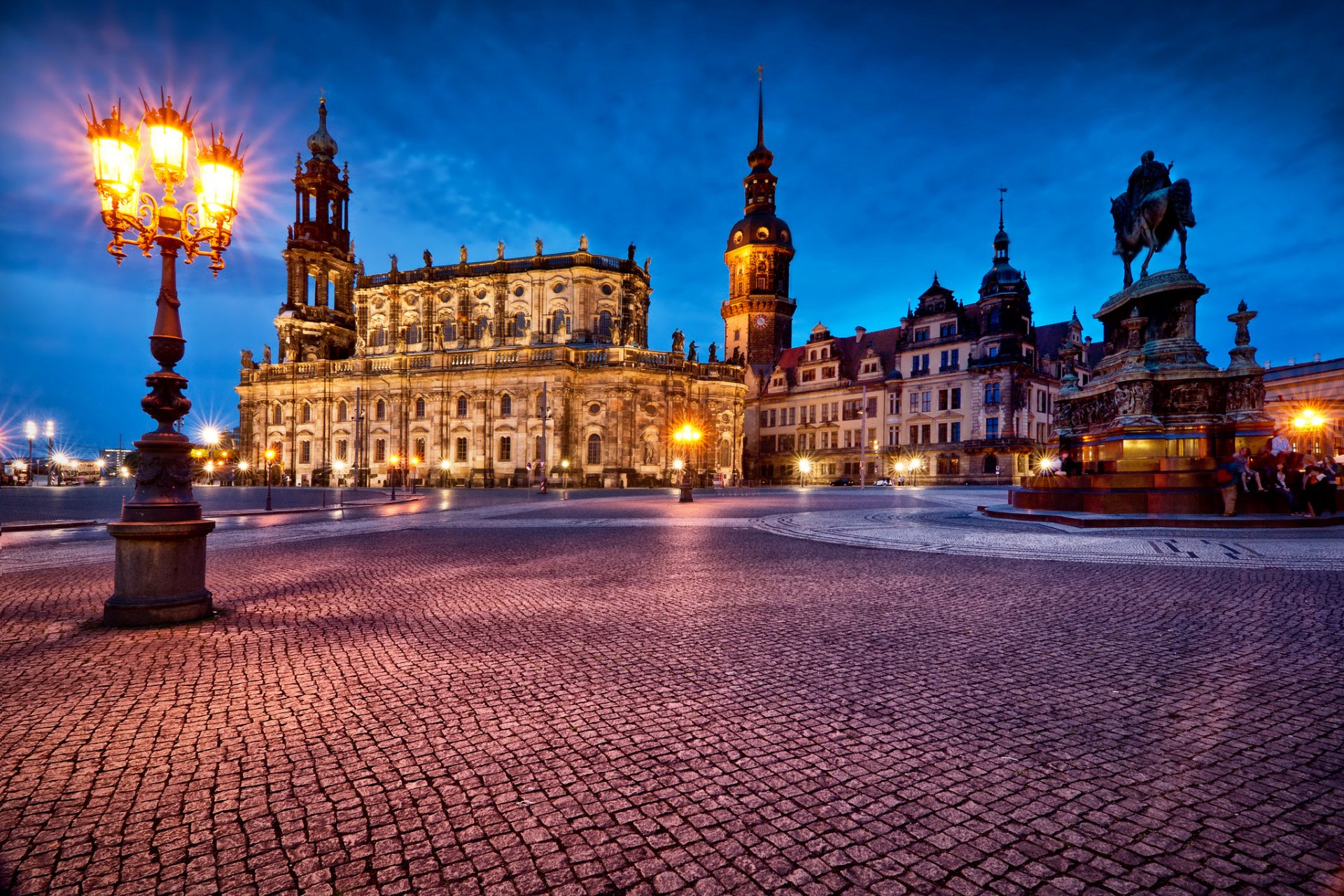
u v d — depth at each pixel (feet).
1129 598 30.17
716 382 255.09
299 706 17.17
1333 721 15.83
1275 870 10.03
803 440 295.89
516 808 12.06
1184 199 77.87
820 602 30.12
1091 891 9.64
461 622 26.50
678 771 13.48
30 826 11.39
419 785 12.94
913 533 59.98
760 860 10.48
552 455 233.14
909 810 11.94
